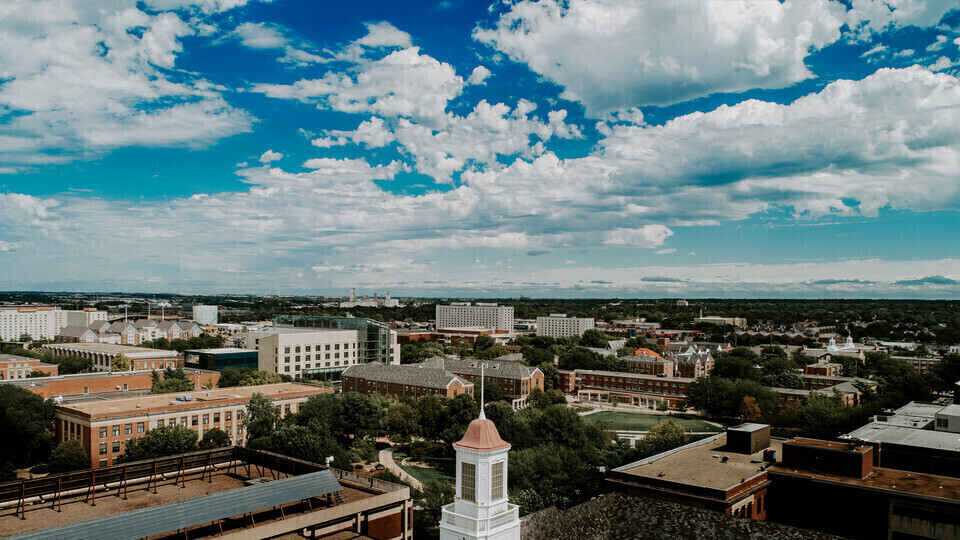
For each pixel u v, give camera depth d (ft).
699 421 622.54
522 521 162.09
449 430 434.71
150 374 586.45
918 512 206.59
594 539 162.61
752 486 237.66
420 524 260.01
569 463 317.83
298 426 388.98
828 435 437.17
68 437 379.55
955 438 283.38
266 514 187.01
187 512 163.02
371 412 450.71
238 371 599.57
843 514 222.89
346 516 191.21
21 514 181.06
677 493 232.32
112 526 151.74
